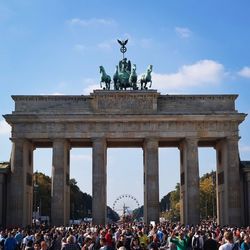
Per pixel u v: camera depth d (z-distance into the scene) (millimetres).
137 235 59125
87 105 134000
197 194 130750
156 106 133375
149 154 131750
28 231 80500
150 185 130750
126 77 138375
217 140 141750
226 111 134000
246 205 132250
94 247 54219
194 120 132250
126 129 132500
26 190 134750
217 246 45375
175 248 55844
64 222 130375
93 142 131875
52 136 131750
